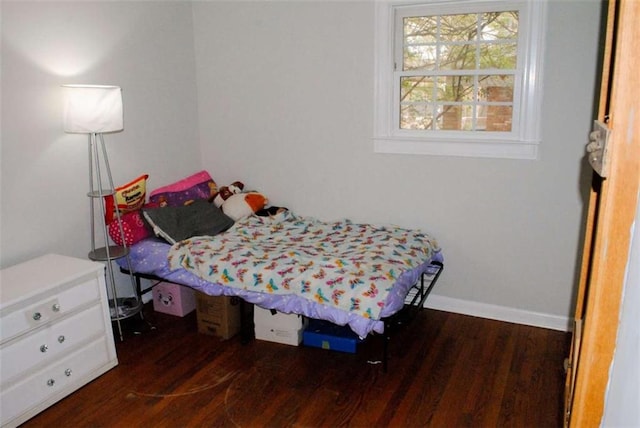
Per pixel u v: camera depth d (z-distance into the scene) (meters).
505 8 2.93
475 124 3.16
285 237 3.30
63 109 2.88
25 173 2.74
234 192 3.78
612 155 0.83
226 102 3.86
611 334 0.89
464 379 2.60
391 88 3.30
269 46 3.60
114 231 3.12
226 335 3.04
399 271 2.68
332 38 3.38
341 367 2.73
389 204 3.47
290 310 2.65
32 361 2.32
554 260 3.07
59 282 2.39
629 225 0.84
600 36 2.71
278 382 2.60
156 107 3.57
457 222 3.29
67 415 2.36
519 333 3.09
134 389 2.55
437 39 3.14
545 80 2.87
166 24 3.59
